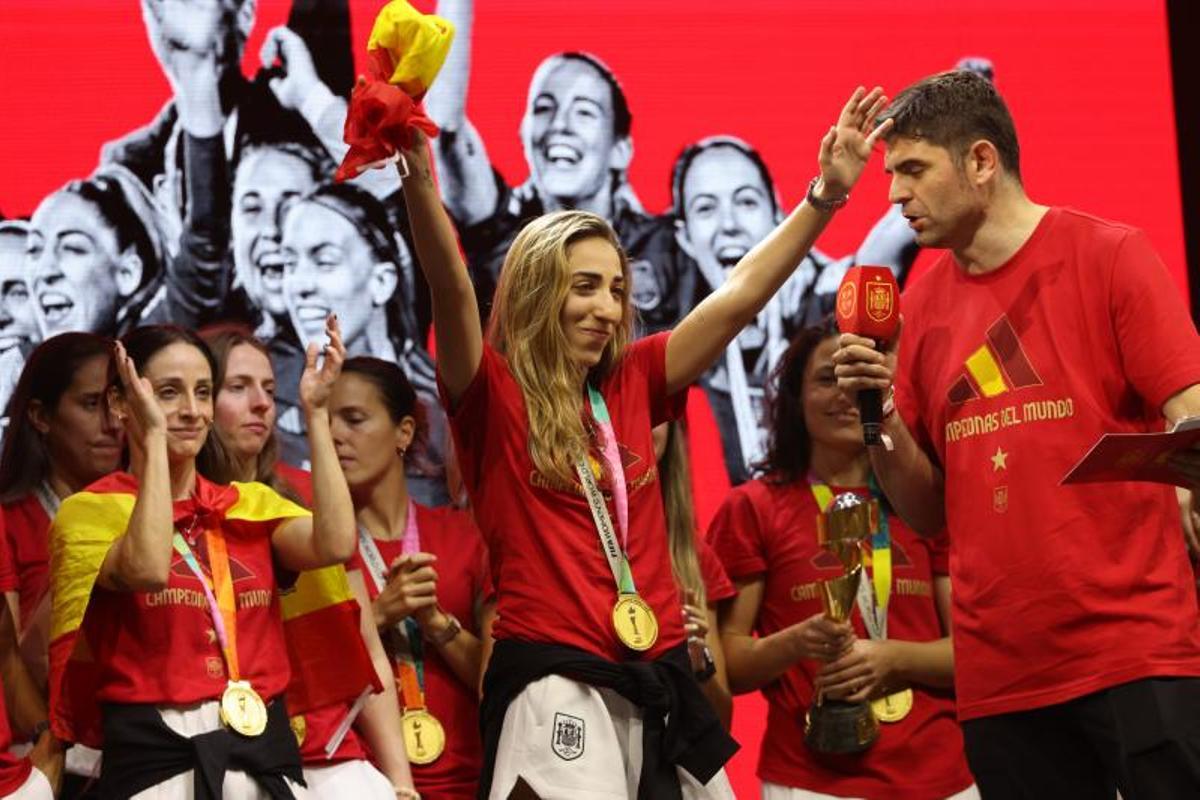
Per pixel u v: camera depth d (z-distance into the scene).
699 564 9.53
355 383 9.50
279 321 10.85
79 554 7.55
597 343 7.02
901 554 9.82
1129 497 7.02
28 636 8.39
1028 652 7.05
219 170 10.90
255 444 9.08
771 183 11.43
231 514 7.92
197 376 7.93
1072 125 11.63
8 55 10.81
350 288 10.95
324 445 7.98
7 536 9.05
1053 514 7.04
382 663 8.70
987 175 7.40
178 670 7.49
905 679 9.36
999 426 7.23
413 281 11.04
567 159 11.25
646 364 7.25
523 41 11.28
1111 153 11.62
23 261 10.68
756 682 9.51
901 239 11.47
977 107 7.43
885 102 7.41
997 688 7.14
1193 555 8.84
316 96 11.04
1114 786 7.29
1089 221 7.31
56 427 9.28
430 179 6.62
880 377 7.36
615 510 6.91
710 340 7.17
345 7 11.09
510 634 6.75
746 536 9.98
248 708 7.52
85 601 7.46
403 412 9.59
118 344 7.56
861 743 9.17
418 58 6.53
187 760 7.39
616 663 6.66
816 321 11.36
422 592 8.89
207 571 7.77
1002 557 7.14
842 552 9.05
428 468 10.17
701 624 9.15
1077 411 7.08
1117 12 11.73
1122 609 6.90
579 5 11.38
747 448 11.23
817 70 11.54
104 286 10.73
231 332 9.23
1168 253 11.60
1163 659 6.83
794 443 10.06
